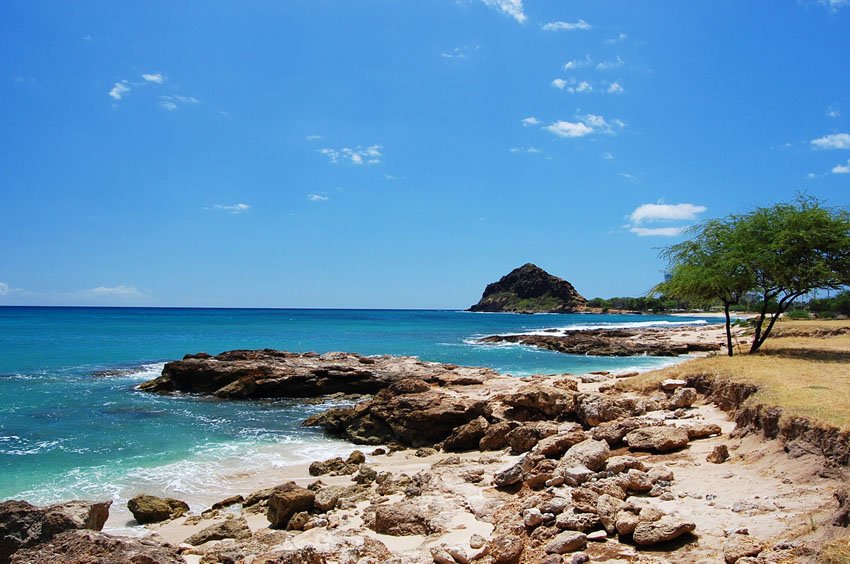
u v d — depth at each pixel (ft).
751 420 46.01
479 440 69.00
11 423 85.51
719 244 97.25
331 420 85.71
